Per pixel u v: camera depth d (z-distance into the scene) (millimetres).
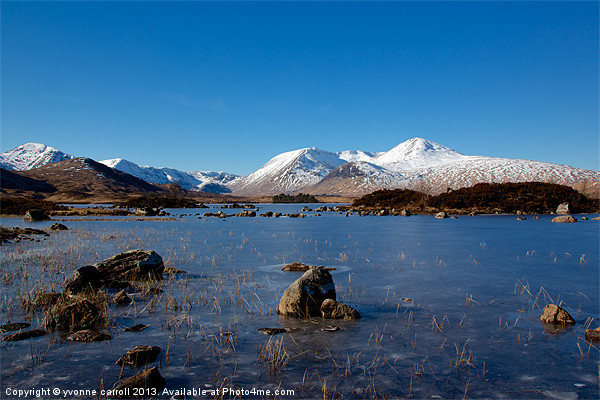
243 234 31656
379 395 5715
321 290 9734
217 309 9922
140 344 7621
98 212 71562
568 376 6277
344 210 93375
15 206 73750
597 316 9242
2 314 9461
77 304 8867
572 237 28078
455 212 70438
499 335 8055
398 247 22531
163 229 37000
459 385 6012
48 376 6309
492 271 14883
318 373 6398
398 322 8898
